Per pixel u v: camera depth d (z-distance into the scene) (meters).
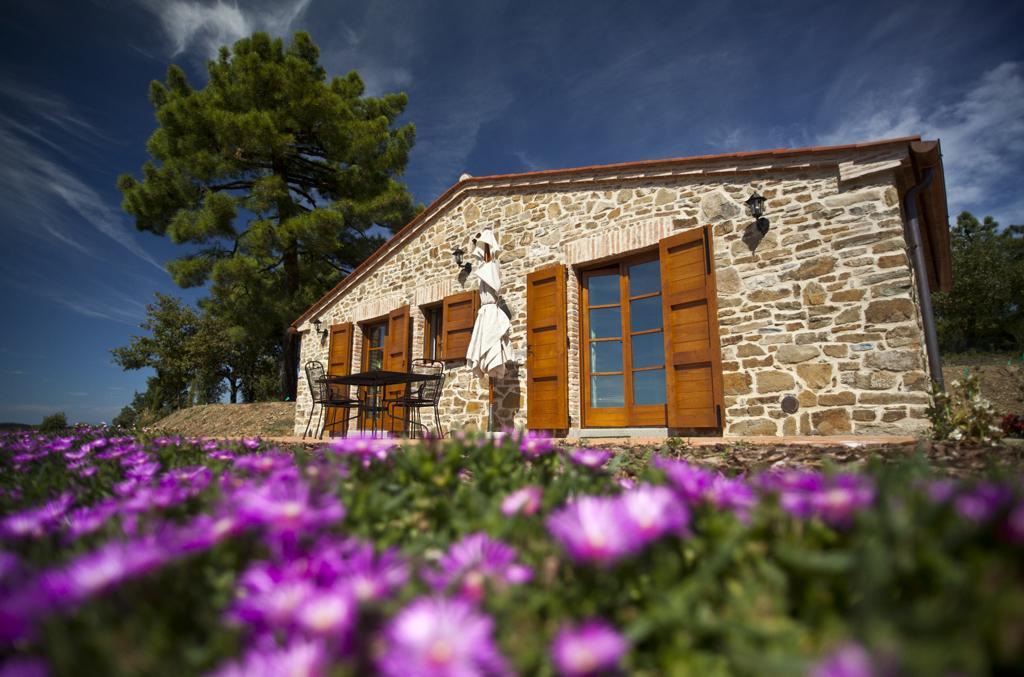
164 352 18.94
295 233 14.44
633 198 6.52
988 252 19.88
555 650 0.50
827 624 0.51
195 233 14.35
